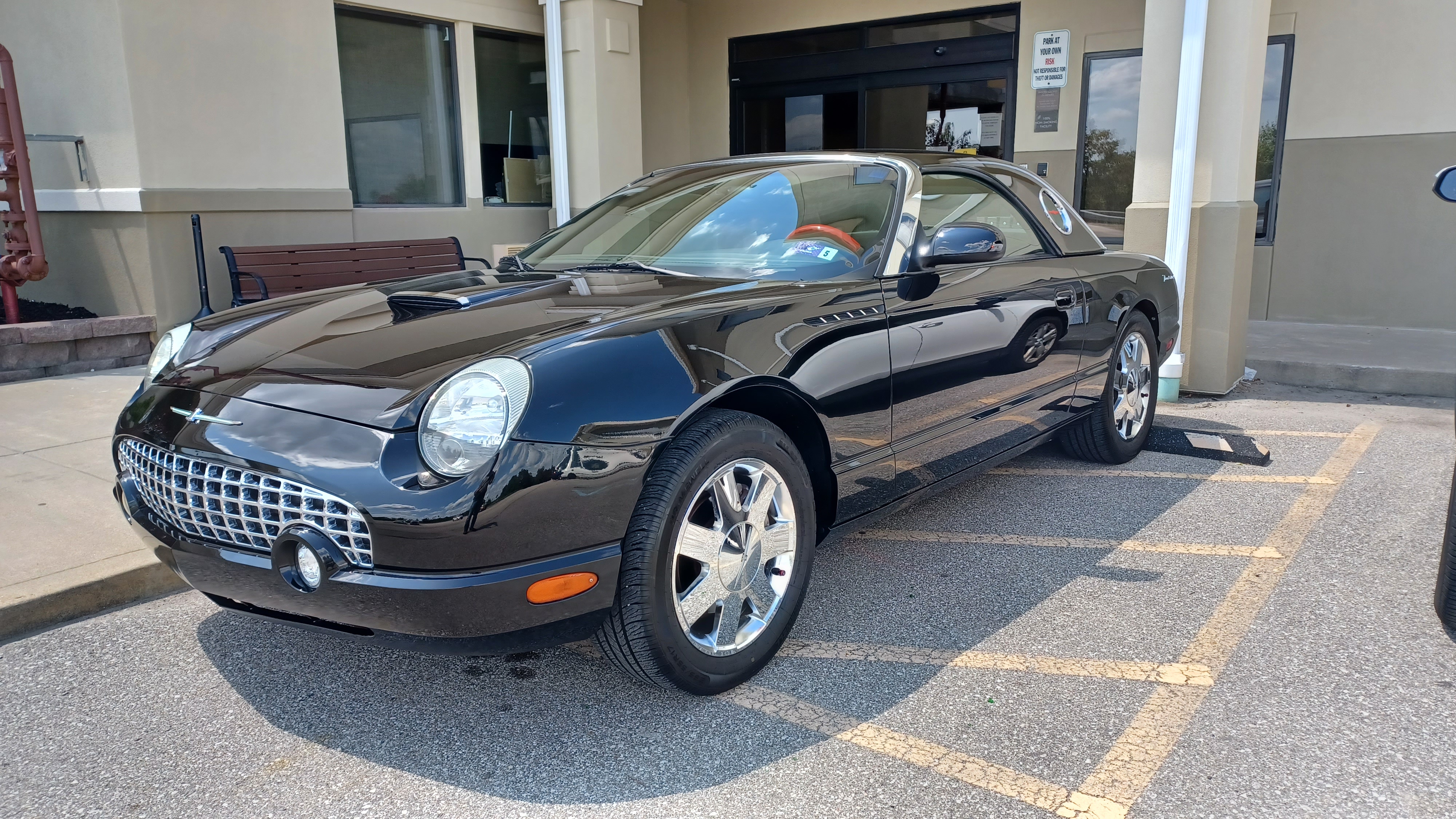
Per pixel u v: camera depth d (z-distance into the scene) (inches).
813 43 396.8
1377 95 304.5
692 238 134.7
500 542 84.3
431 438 83.9
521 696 105.0
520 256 149.9
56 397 225.0
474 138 342.6
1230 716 98.7
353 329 104.1
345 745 95.7
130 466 104.1
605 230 146.6
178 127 262.2
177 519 96.9
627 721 99.5
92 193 264.8
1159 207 241.0
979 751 93.2
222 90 269.9
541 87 366.9
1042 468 190.5
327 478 84.3
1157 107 237.8
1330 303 323.3
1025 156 355.6
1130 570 138.0
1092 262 170.6
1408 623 119.4
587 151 346.3
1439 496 168.7
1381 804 83.9
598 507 88.4
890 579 135.8
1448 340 289.6
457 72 335.3
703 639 102.0
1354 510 161.9
